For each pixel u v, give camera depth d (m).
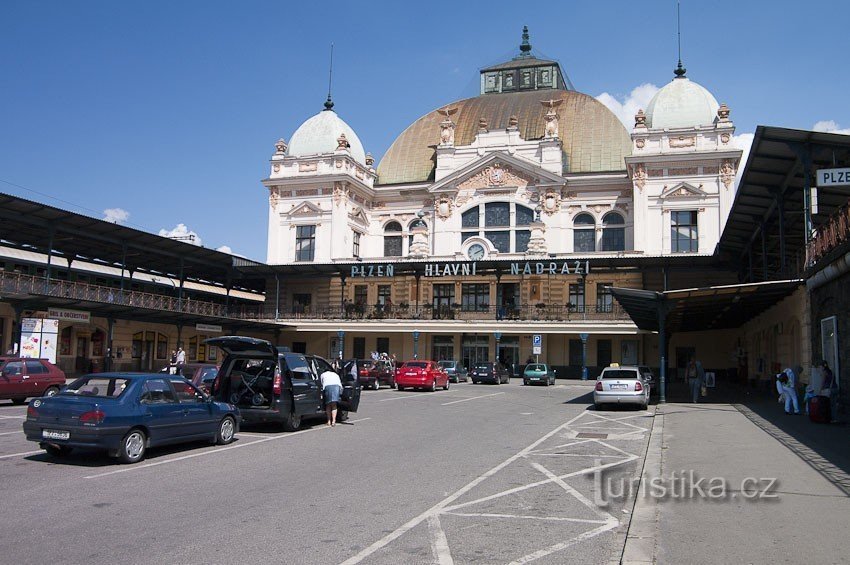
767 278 32.41
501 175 61.94
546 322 50.88
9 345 37.88
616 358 52.66
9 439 15.39
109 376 13.35
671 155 55.25
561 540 8.09
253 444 15.54
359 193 65.50
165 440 13.47
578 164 62.94
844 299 19.73
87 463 12.60
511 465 13.29
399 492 10.55
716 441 15.68
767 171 26.12
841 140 21.58
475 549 7.66
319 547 7.56
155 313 40.34
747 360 43.88
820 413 18.81
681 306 30.41
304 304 61.31
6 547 7.35
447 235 63.22
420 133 71.00
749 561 7.00
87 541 7.61
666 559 7.11
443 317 54.03
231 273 56.50
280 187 64.38
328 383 19.48
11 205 34.69
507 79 74.81
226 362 18.19
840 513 8.87
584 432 18.78
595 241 59.84
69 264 47.91
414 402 29.28
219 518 8.73
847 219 18.64
